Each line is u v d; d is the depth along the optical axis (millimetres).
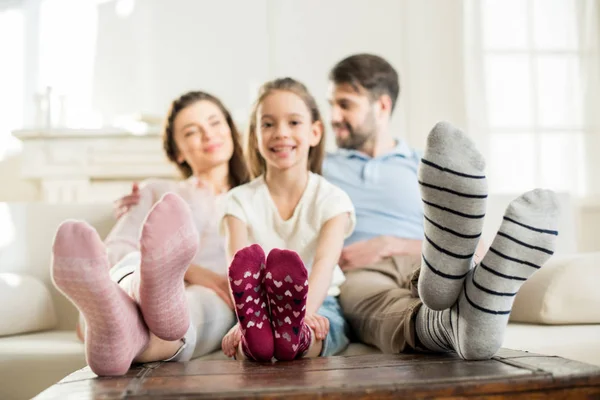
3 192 3266
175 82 3297
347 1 3295
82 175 2852
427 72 3293
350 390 777
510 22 3342
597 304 1387
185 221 996
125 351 966
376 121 1992
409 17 3293
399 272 1573
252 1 3299
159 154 2863
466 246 998
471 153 978
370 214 1764
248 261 1100
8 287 1527
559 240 1896
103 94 3314
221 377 897
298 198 1566
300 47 3289
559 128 3354
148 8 3301
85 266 896
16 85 3334
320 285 1372
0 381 1304
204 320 1281
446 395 790
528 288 1454
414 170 1886
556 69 3363
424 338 1140
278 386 795
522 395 809
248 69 3297
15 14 3344
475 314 970
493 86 3336
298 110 1562
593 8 3371
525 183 3332
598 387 831
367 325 1366
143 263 978
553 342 1219
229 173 1942
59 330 1675
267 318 1121
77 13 3330
